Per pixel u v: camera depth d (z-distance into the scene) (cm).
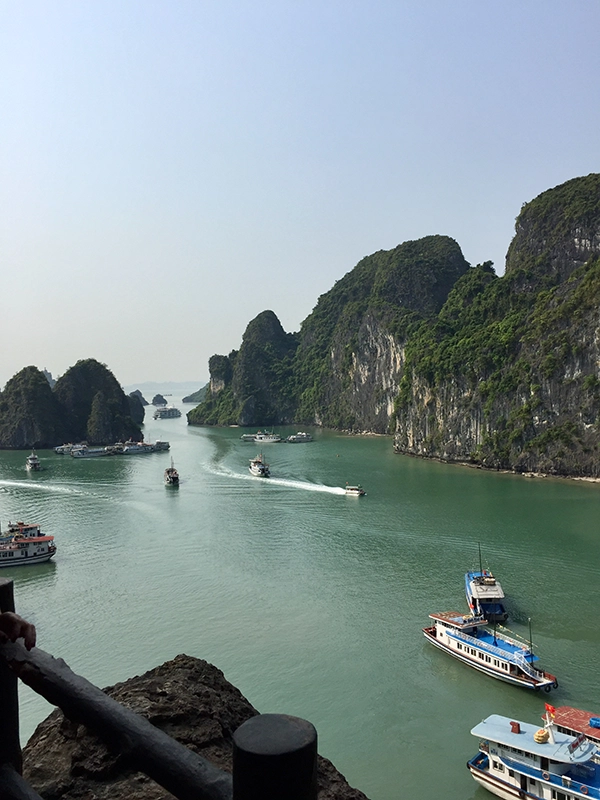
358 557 5012
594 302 9575
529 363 10056
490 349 10712
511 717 2828
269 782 197
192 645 3500
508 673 3092
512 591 4262
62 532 5947
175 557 5103
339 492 7688
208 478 8944
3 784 295
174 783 250
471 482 8469
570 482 8588
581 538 5450
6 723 308
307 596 4203
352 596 4197
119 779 531
